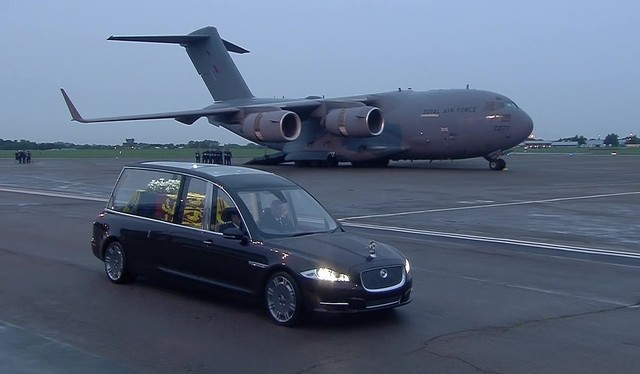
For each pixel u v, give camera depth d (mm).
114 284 9727
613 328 7621
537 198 23031
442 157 38938
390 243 13680
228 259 8141
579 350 6797
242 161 56062
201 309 8367
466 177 32938
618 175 35344
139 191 9609
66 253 12359
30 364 6293
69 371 6105
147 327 7586
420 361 6441
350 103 39406
